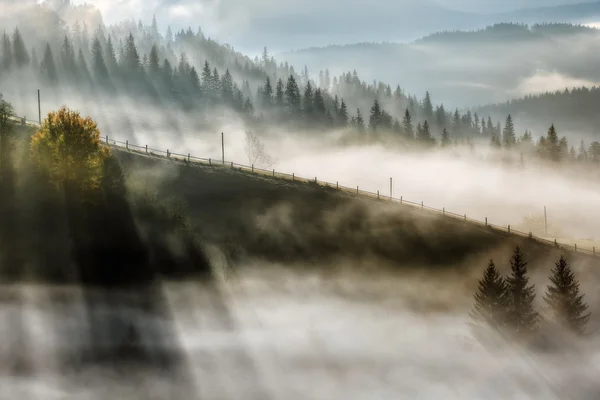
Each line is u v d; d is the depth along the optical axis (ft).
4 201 183.93
